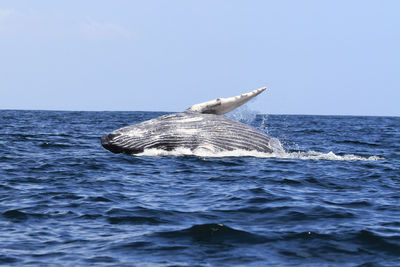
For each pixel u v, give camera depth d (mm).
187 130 72562
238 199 47969
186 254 32250
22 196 49250
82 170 65375
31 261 30844
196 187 54094
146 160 71375
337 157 82562
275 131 184250
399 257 31734
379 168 70562
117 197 49062
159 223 39562
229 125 73812
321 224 39250
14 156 80375
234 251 32875
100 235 36375
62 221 40125
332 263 30672
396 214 42750
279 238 35469
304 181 58031
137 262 30734
